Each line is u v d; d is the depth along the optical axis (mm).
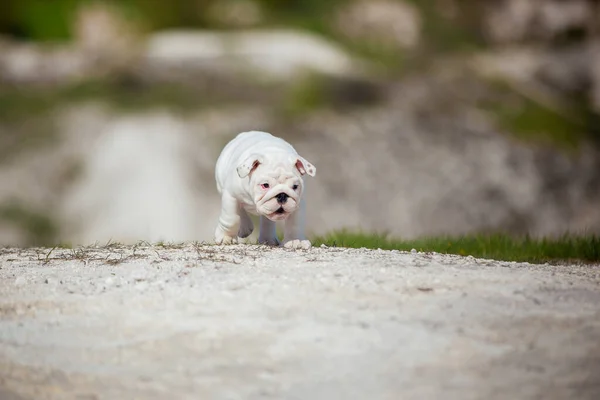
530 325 7926
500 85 43906
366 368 7344
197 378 7344
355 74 42344
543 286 8992
